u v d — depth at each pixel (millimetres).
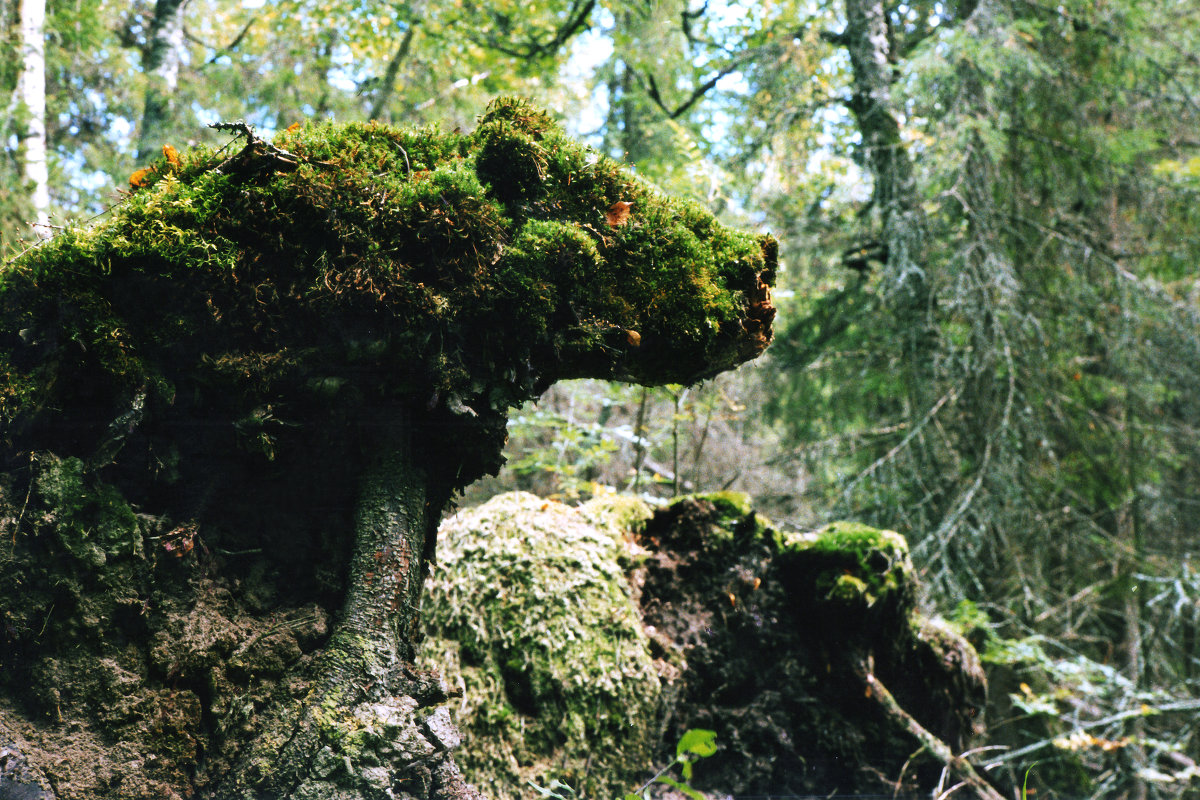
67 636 1089
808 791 2146
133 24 8414
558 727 1963
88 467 1122
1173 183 6168
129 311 1154
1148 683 5398
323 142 1267
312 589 1259
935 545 5355
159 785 1101
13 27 4926
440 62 8312
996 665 4383
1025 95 5973
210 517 1208
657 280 1354
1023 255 6352
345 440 1264
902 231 5738
